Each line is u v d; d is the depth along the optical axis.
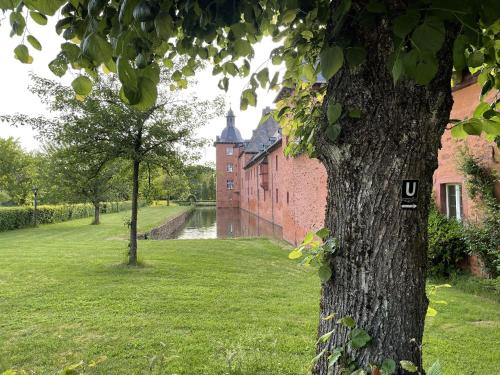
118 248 11.99
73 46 1.39
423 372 1.45
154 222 24.00
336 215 1.50
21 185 23.06
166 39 1.20
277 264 9.45
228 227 27.09
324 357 1.57
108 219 27.89
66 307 5.34
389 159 1.35
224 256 10.59
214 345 3.88
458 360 3.58
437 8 1.04
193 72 2.51
